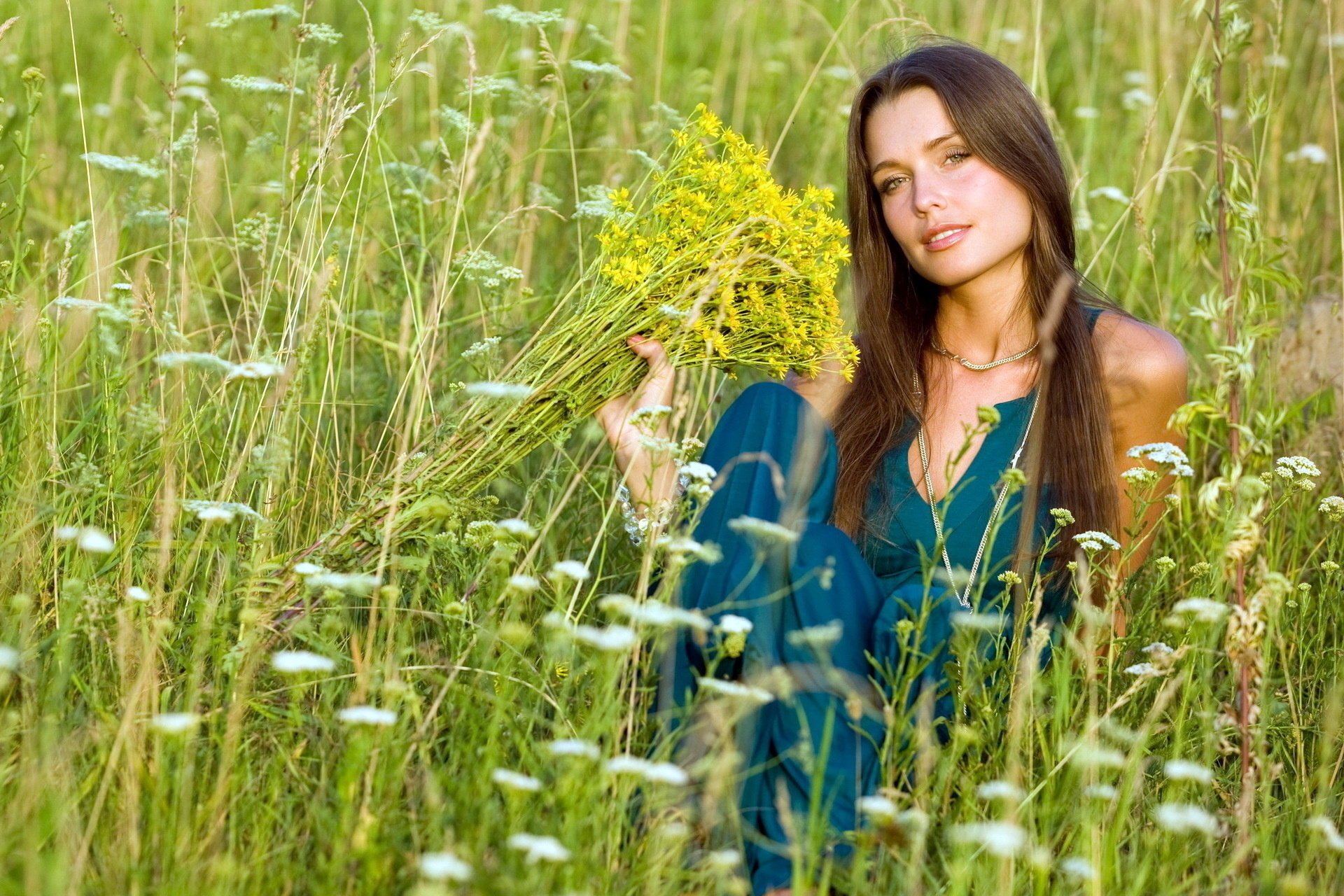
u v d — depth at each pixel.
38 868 1.97
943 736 2.68
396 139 5.36
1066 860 2.30
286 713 2.49
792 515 2.73
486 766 2.21
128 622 2.50
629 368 3.03
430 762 2.49
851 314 4.66
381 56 5.52
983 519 3.07
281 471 3.01
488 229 4.30
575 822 2.10
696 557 2.65
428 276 4.10
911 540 3.11
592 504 3.61
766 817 2.44
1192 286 4.81
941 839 2.39
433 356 3.56
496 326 3.80
